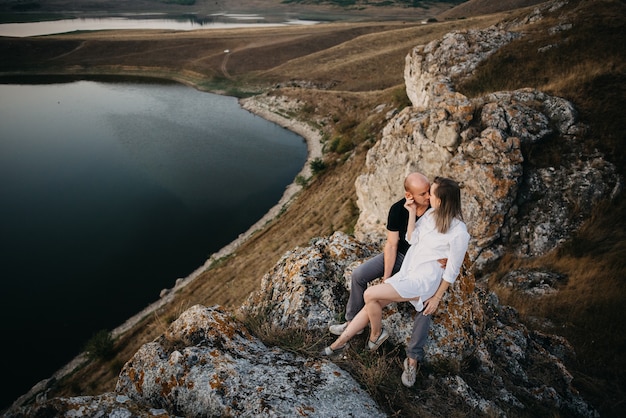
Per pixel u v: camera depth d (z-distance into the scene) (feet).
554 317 32.45
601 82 58.44
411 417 13.20
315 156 188.24
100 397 12.04
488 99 58.13
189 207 144.66
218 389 12.39
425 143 57.06
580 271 39.01
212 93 311.47
